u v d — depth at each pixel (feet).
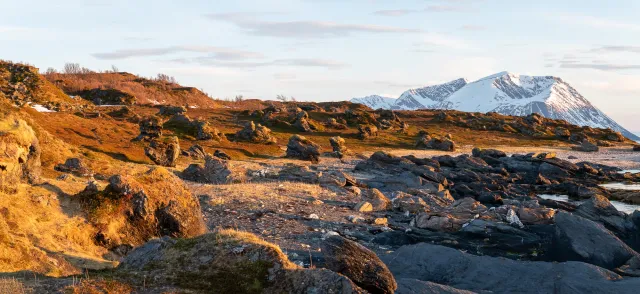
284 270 34.06
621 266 61.16
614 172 236.43
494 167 242.37
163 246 37.60
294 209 94.07
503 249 73.72
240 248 35.99
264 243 36.63
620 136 506.89
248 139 307.17
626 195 165.99
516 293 48.34
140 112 412.16
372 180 158.92
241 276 34.04
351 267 35.76
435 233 82.43
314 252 65.41
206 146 268.41
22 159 50.47
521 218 88.84
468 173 205.16
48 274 39.14
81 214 50.49
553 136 477.36
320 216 91.40
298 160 242.99
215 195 99.09
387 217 99.40
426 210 106.63
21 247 40.65
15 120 52.37
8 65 405.59
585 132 514.68
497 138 453.17
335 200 108.47
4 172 47.29
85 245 48.32
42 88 387.96
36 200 48.24
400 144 371.76
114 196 53.26
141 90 577.02
